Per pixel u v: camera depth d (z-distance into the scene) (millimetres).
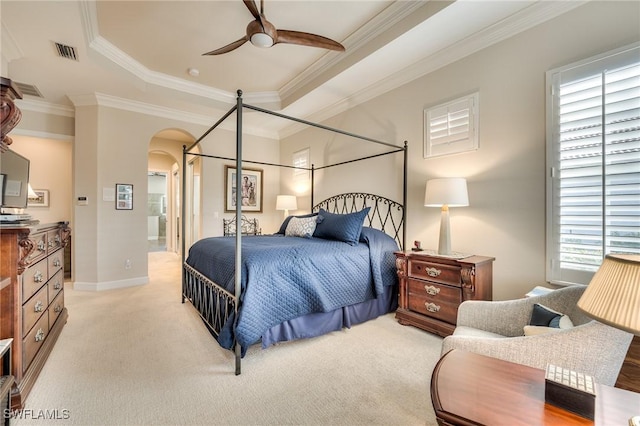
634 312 694
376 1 2480
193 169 6234
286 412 1497
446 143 2863
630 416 763
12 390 1477
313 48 3188
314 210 4715
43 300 2002
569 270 2074
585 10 2018
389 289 2941
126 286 4043
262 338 2035
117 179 4016
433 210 3002
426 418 1460
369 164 3754
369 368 1914
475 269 2145
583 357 1056
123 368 1896
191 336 2402
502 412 769
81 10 2346
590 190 1984
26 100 3812
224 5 2496
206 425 1402
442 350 1340
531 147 2281
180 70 3682
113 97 3912
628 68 1835
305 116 4695
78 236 3840
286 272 2170
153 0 2418
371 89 3643
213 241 3010
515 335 1534
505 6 2234
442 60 2885
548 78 2186
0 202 1878
